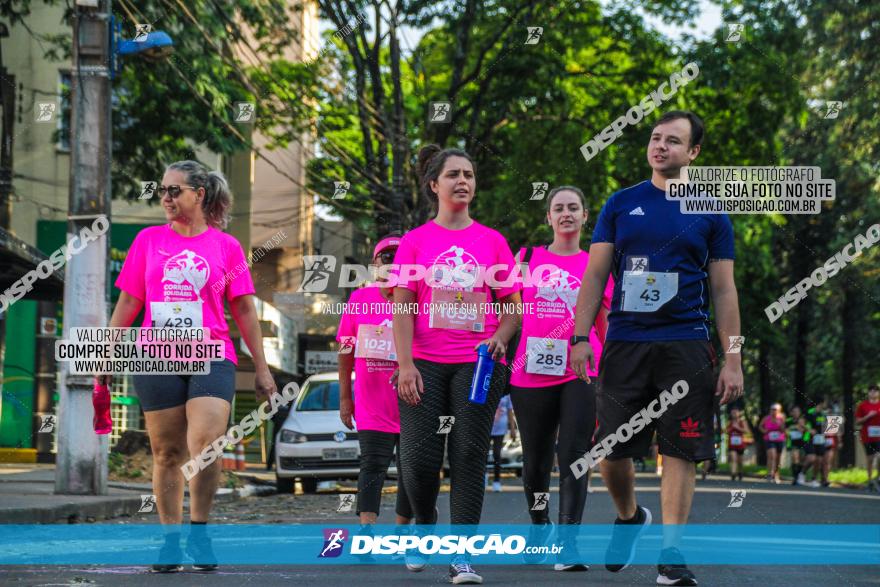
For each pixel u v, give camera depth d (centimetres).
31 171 2564
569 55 2844
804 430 2827
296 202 3806
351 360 895
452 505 670
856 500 1727
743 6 2791
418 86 2806
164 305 706
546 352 802
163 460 713
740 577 704
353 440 1853
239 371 3694
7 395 2472
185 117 2220
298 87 2523
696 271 647
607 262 661
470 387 671
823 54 2844
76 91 1396
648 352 641
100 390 744
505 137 2827
